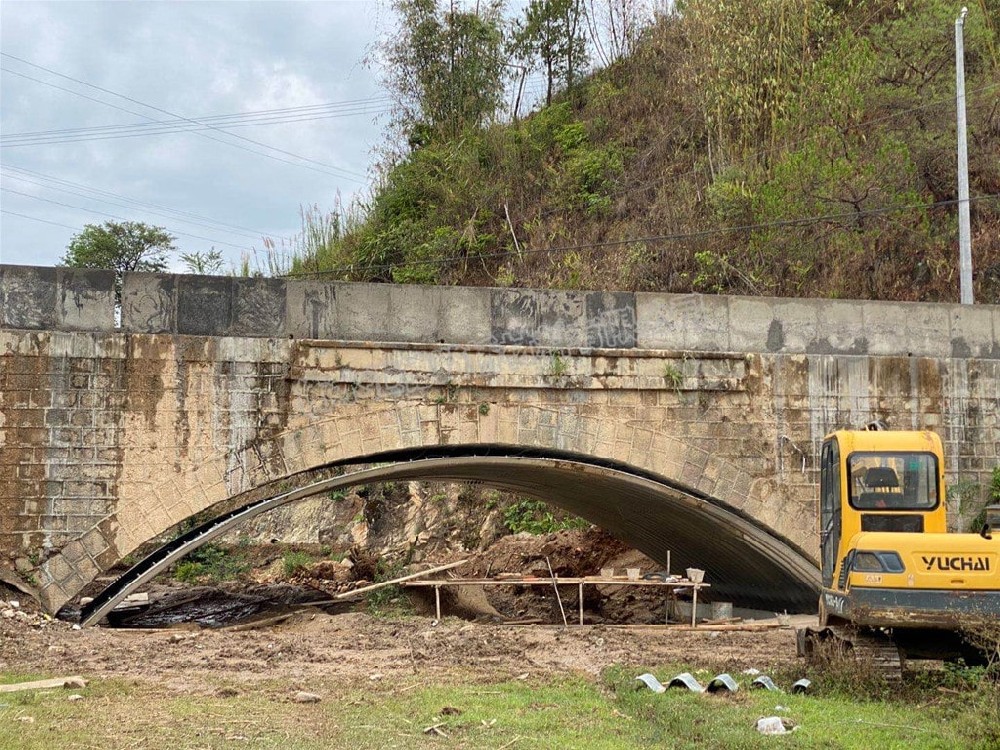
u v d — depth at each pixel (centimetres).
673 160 3394
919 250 2812
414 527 3231
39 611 1588
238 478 1677
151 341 1664
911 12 3048
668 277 3027
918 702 997
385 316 1772
